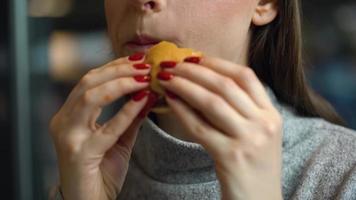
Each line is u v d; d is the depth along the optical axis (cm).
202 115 71
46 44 199
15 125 196
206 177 94
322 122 100
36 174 202
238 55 90
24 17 193
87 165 79
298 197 89
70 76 201
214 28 85
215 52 86
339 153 91
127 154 86
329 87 195
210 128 70
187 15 83
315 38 195
